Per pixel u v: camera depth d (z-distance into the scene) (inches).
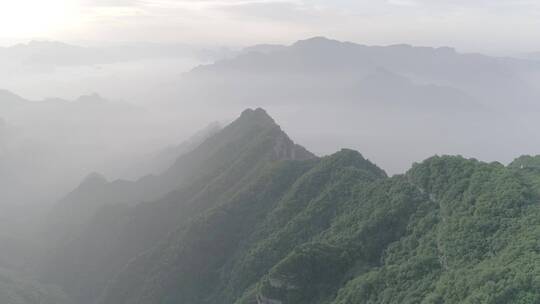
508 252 2491.4
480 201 3120.1
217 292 5032.0
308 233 4635.8
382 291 2967.5
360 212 4205.2
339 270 3582.7
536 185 3139.8
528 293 2032.5
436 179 3757.4
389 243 3666.3
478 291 2193.7
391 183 4298.7
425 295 2620.6
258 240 5177.2
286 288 3523.6
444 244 2977.4
